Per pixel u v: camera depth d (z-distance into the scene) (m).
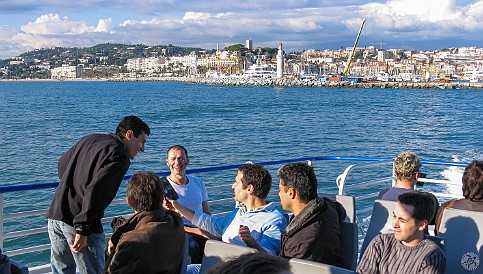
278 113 68.06
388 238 3.80
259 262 1.39
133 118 4.47
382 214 4.61
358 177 21.44
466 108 79.00
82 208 4.00
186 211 5.03
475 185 4.45
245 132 45.50
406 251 3.67
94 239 4.29
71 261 4.46
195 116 62.62
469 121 57.50
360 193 18.66
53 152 31.50
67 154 4.34
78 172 4.15
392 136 43.59
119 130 4.45
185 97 110.31
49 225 4.38
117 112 68.06
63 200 4.21
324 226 3.75
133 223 3.77
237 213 4.73
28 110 71.00
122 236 3.70
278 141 39.91
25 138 39.16
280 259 1.46
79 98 107.25
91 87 193.50
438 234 4.24
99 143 4.18
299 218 3.76
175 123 53.75
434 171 21.36
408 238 3.64
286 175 3.88
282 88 161.38
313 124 53.53
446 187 17.62
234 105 83.56
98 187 3.98
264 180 4.31
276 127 50.09
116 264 3.60
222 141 39.03
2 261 3.24
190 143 37.56
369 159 6.91
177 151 5.48
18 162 27.52
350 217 4.71
